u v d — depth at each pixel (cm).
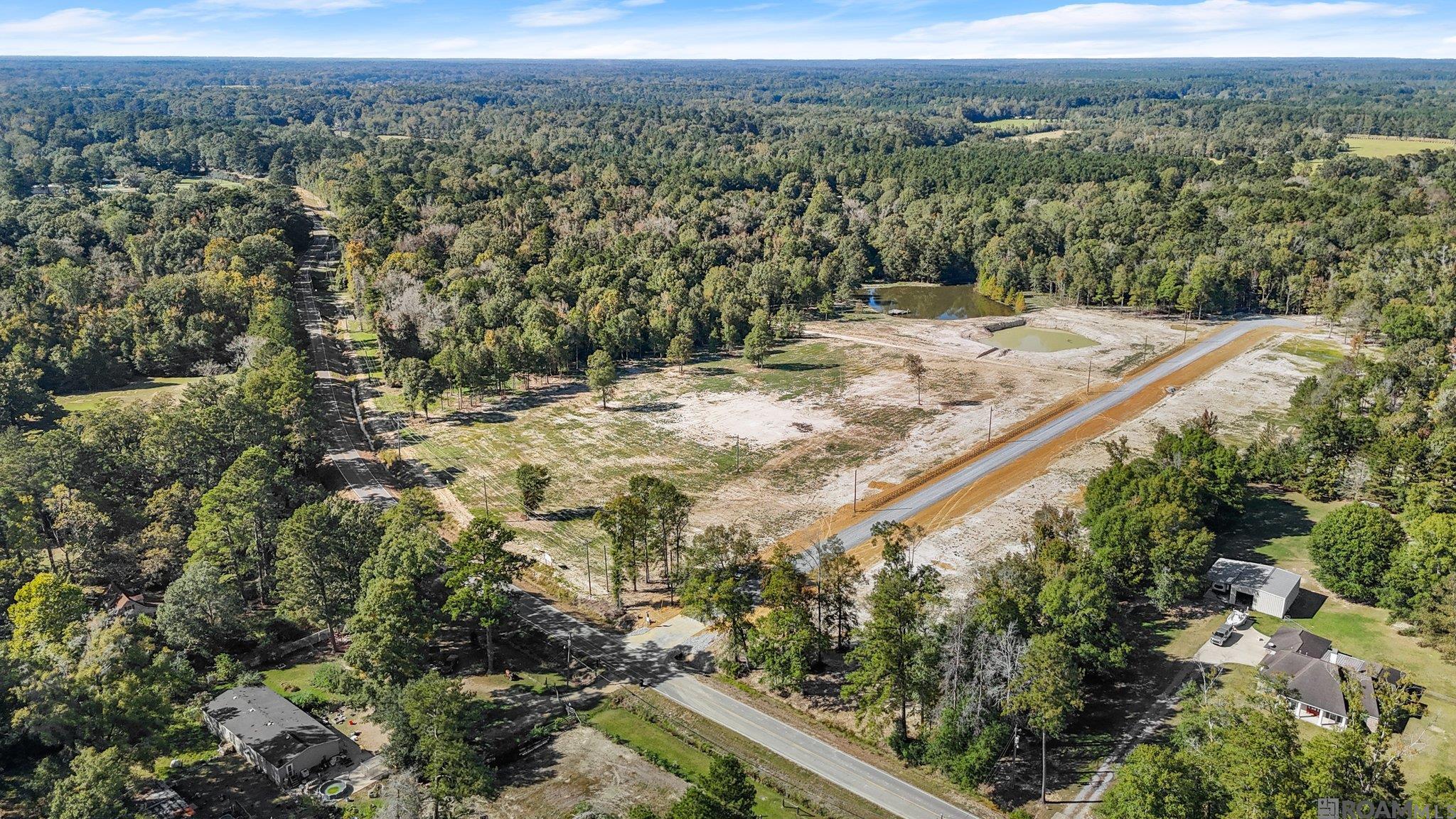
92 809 5922
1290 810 5512
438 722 6769
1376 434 12088
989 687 7094
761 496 12275
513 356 16838
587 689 8319
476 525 8925
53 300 17288
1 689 7038
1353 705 7069
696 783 7019
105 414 12038
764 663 8244
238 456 11162
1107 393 16062
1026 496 11969
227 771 7175
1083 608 7850
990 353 18888
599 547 11044
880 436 14388
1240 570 9669
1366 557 9075
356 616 8125
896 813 6731
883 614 7475
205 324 17562
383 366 17412
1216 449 11056
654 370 18512
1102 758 7219
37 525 10100
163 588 9975
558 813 6675
